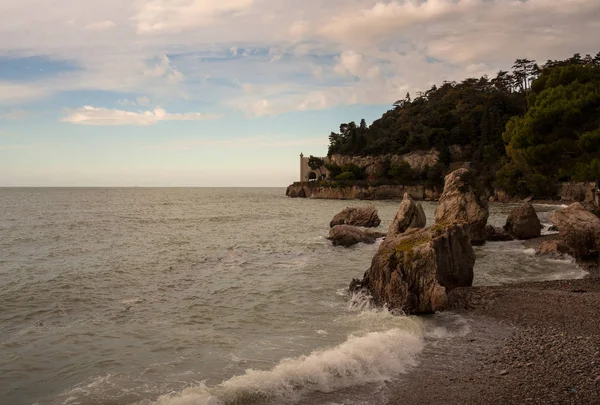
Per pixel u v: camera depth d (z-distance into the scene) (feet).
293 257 107.34
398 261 58.85
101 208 338.13
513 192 357.41
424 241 62.18
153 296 67.97
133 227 190.49
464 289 65.36
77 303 63.57
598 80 142.51
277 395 34.58
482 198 121.80
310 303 63.41
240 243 135.23
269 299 65.87
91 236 154.81
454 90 607.78
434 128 513.04
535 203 320.29
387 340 45.01
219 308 61.16
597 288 64.23
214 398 33.22
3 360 42.04
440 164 478.59
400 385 36.58
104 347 45.70
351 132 611.88
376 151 560.20
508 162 394.93
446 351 43.80
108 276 82.99
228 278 81.56
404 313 56.39
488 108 488.44
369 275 64.49
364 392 35.37
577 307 54.24
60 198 538.47
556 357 40.37
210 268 92.12
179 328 52.19
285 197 604.49
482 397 33.86
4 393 35.47
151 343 46.88
